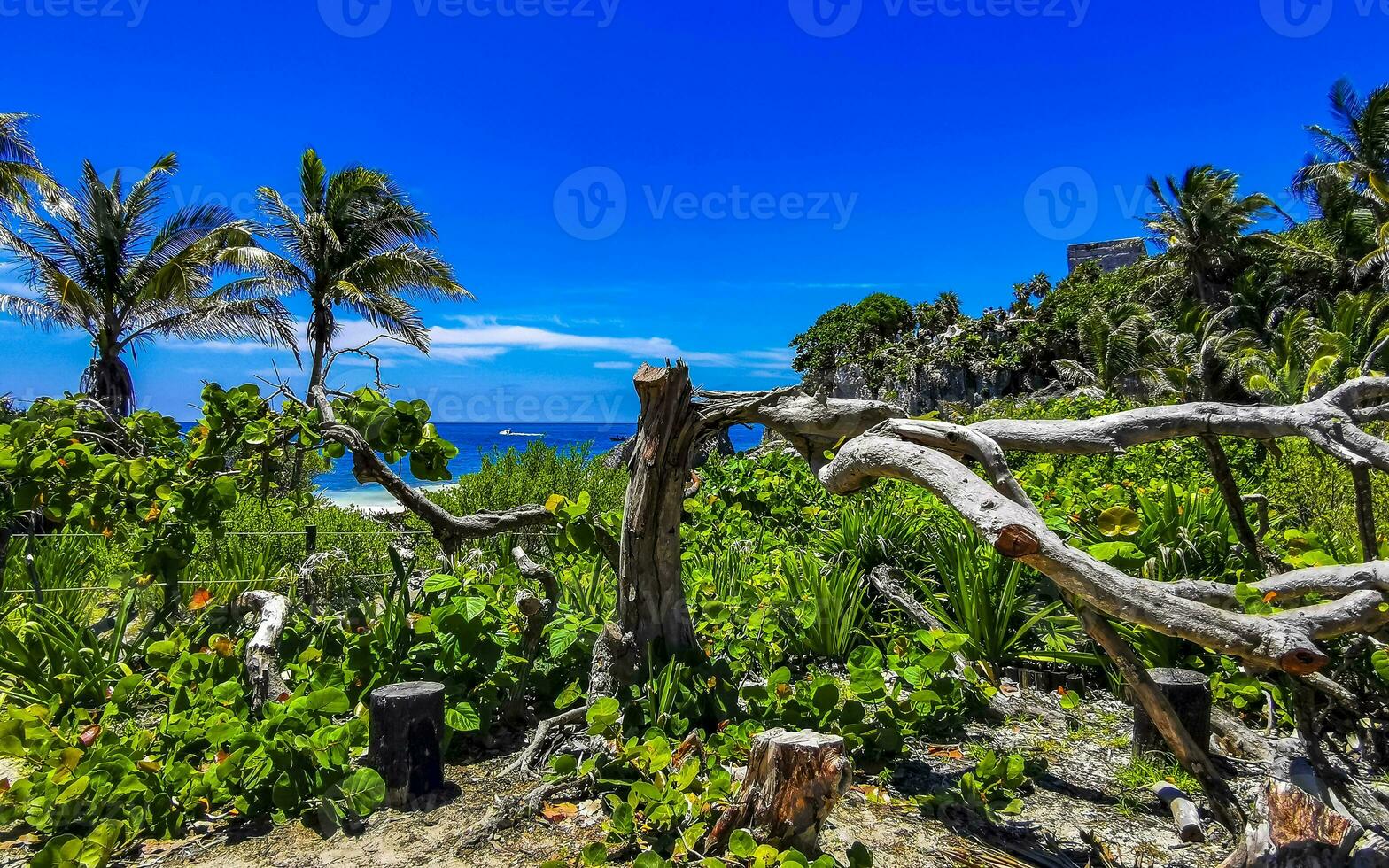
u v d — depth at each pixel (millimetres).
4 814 2953
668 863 2592
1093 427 2953
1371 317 26922
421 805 3191
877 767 3570
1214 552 5188
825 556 6148
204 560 6578
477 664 3945
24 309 20797
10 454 4469
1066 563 2297
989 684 4172
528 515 4656
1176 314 43281
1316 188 37969
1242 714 4223
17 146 19922
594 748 3447
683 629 3986
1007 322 49562
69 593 6051
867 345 62312
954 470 2615
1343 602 2383
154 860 2865
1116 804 3289
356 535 7320
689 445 3777
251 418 4809
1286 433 2885
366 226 25469
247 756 3168
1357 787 3088
